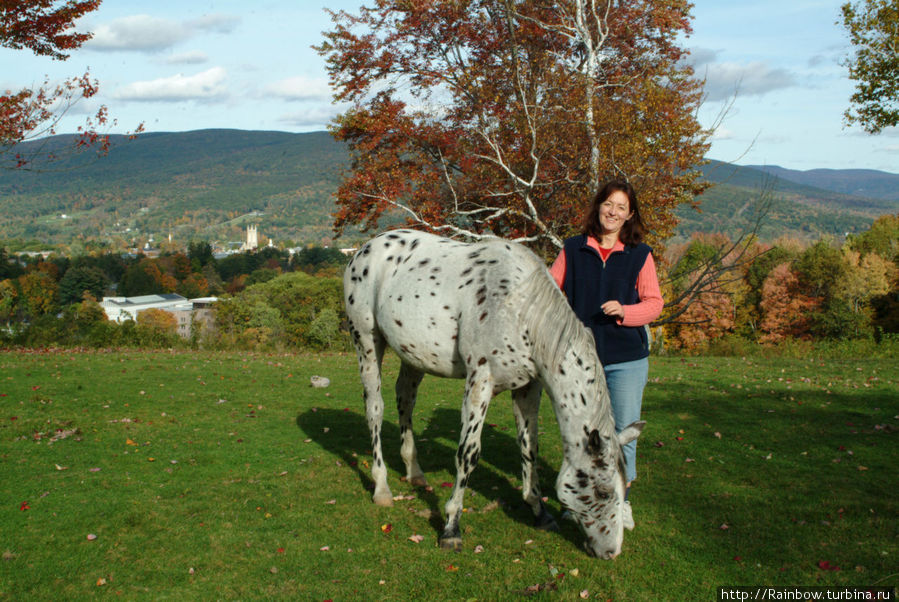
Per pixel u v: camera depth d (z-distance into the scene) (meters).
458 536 3.70
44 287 77.75
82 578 3.32
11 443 5.70
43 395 7.77
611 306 3.33
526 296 3.49
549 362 3.36
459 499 3.72
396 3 15.51
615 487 3.27
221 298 58.59
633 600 3.06
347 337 18.91
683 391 8.59
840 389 8.57
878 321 37.97
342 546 3.72
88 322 17.53
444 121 15.25
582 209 13.41
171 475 4.97
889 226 46.94
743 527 3.94
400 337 4.09
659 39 15.03
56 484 4.69
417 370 4.70
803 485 4.71
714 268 6.79
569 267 3.73
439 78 15.66
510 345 3.51
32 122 9.45
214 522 4.04
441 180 15.55
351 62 16.06
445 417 7.17
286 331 55.47
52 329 16.30
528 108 13.88
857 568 3.34
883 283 36.53
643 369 3.63
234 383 9.06
